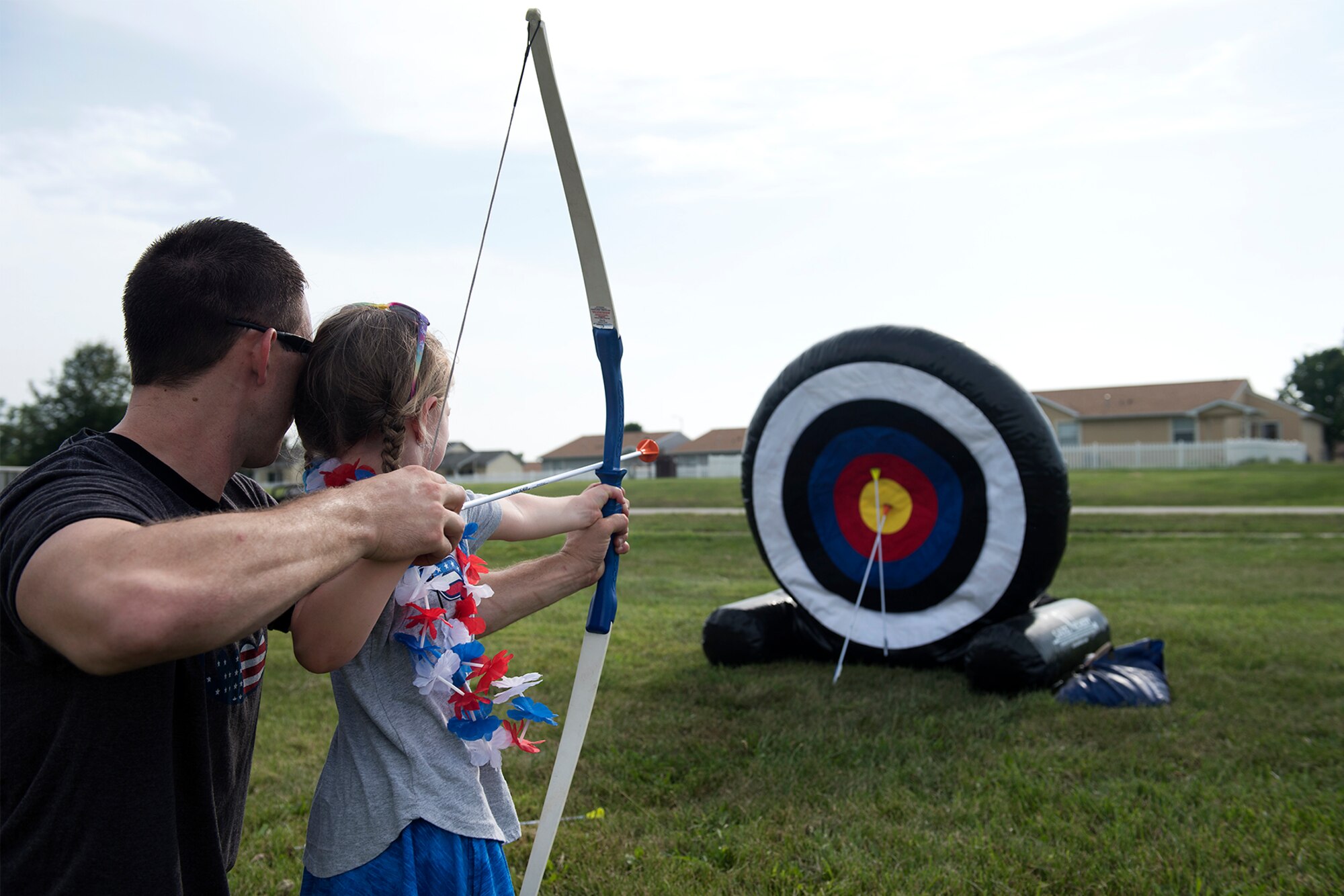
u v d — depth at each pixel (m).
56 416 37.62
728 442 50.31
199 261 1.31
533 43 1.67
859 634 5.40
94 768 1.17
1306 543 11.81
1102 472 26.67
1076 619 5.11
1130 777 3.52
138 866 1.19
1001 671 4.61
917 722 4.21
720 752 3.86
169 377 1.31
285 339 1.40
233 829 1.46
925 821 3.16
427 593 1.61
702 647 5.56
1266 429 36.88
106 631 0.97
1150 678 4.66
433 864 1.50
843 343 5.30
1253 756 3.74
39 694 1.16
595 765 3.74
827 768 3.66
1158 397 33.56
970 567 5.08
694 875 2.79
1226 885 2.70
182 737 1.29
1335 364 44.41
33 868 1.19
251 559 1.04
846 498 5.42
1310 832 3.03
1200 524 14.30
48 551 1.03
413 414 1.54
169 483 1.30
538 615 7.26
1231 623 6.56
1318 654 5.52
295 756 3.96
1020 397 4.91
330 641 1.33
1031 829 3.06
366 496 1.21
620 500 2.05
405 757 1.55
